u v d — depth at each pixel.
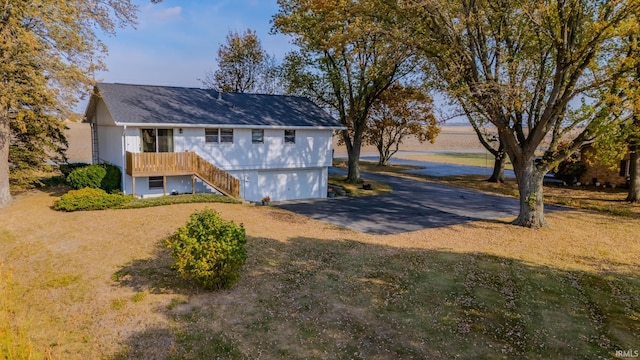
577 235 13.53
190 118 18.75
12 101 14.51
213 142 19.50
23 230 12.80
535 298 8.18
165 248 11.08
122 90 20.14
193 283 8.70
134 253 10.68
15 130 18.20
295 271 9.51
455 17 13.20
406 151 64.38
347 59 24.42
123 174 18.03
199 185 19.59
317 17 22.38
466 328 6.86
